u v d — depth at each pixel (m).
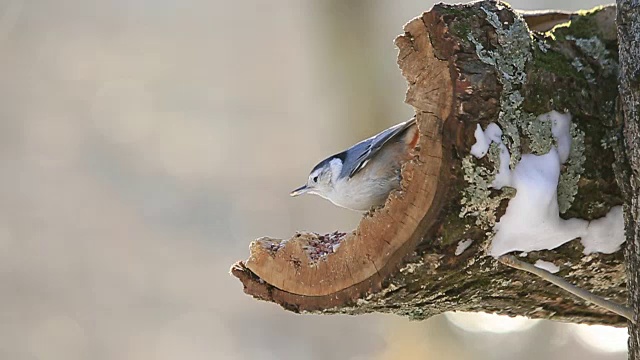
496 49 4.04
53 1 23.14
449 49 3.97
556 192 4.11
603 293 4.77
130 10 24.39
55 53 23.00
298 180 19.22
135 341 15.32
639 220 4.03
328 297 4.40
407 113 14.19
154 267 17.16
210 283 17.00
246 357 14.87
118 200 19.05
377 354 13.53
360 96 13.55
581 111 4.18
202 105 21.83
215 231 18.23
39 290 16.47
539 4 17.44
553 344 12.17
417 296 4.30
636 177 4.02
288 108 21.50
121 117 21.53
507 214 4.00
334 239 4.60
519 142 4.00
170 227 18.28
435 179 3.95
